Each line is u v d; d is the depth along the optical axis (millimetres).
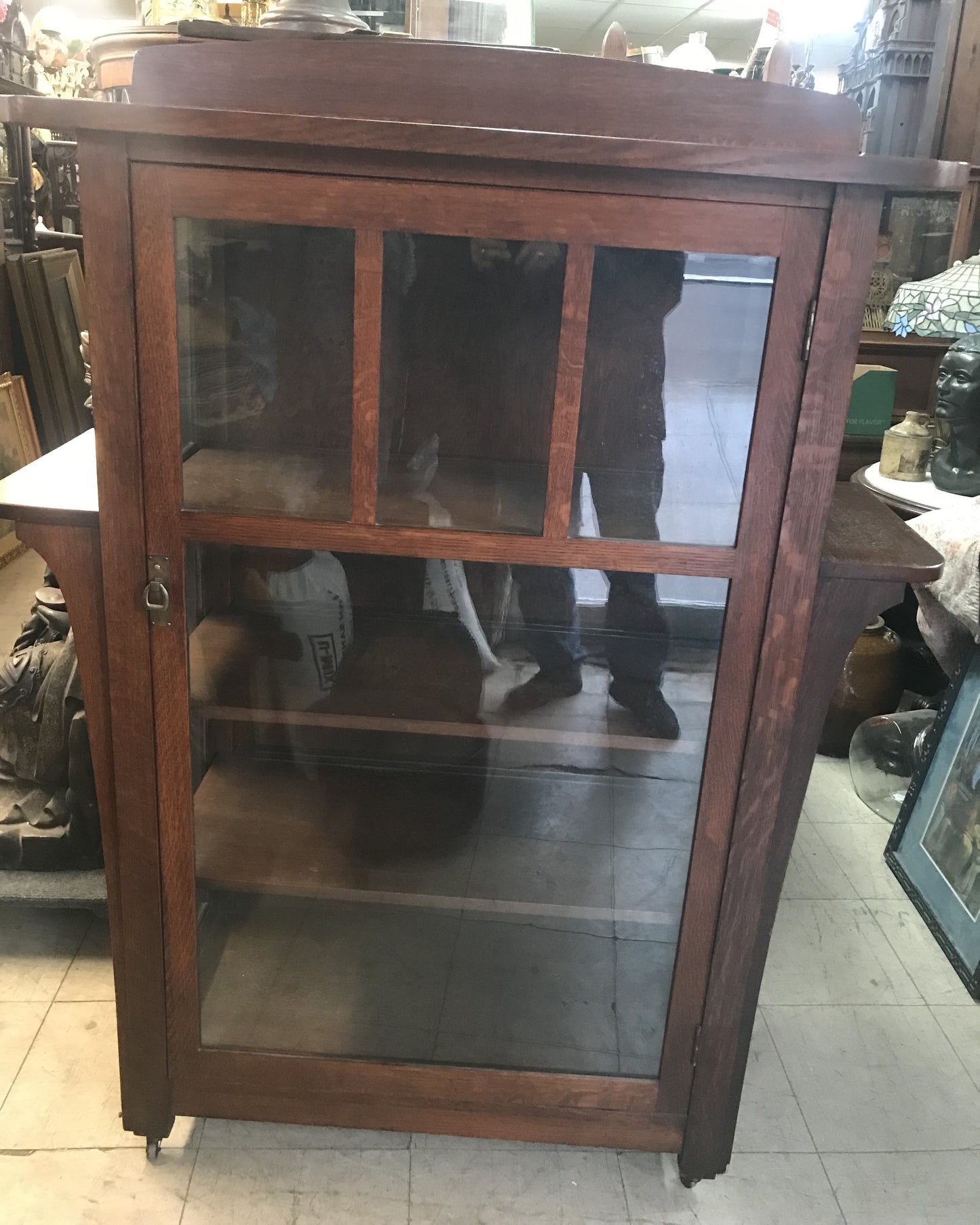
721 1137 1185
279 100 841
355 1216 1172
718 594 952
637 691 1036
